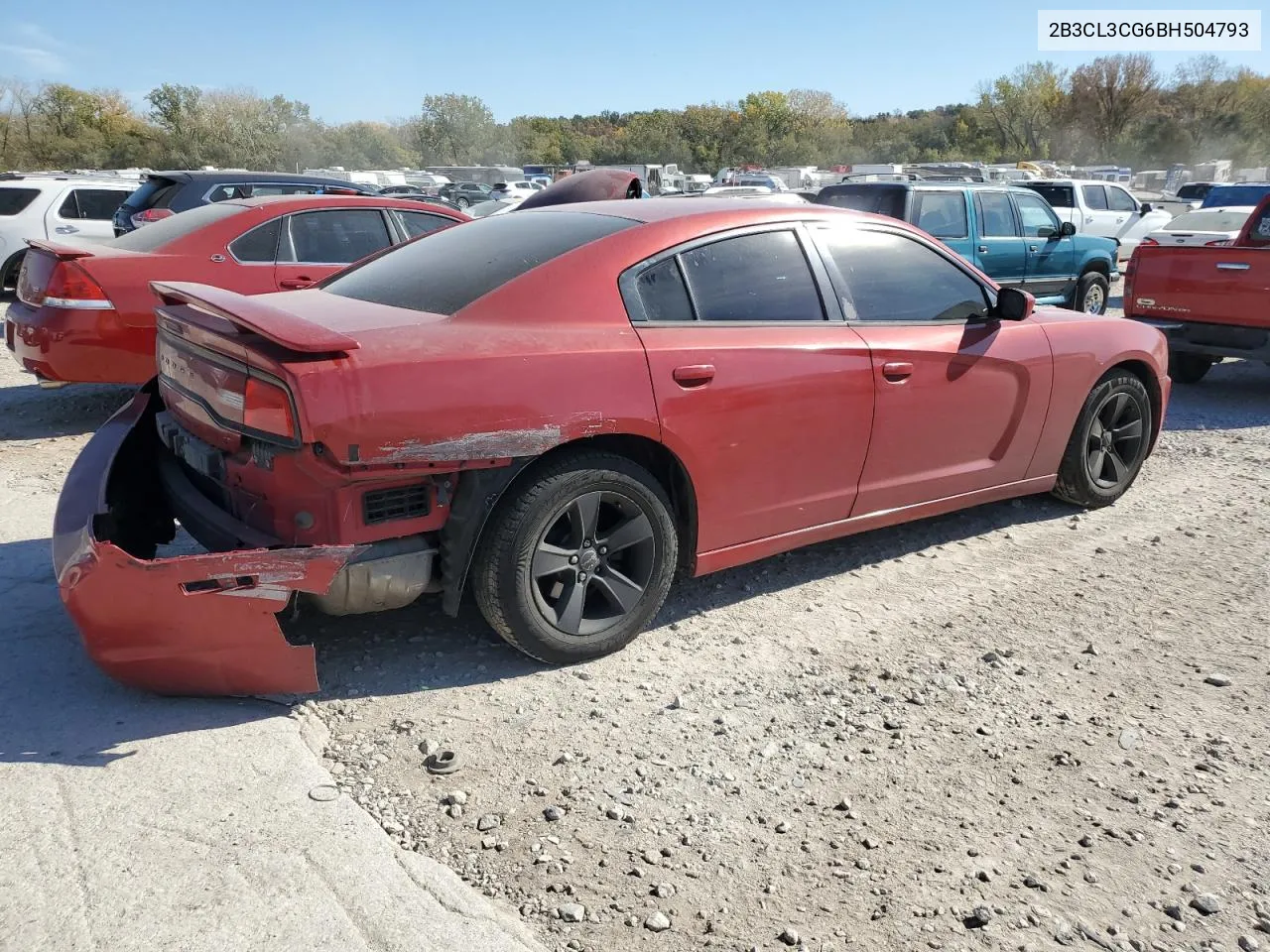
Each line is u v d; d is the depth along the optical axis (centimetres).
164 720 302
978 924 232
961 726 320
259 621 295
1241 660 369
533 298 334
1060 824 271
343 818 259
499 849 252
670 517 359
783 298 388
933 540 489
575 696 330
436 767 284
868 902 238
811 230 406
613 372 332
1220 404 836
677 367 346
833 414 392
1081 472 514
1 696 312
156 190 1043
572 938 223
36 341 620
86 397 769
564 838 258
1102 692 344
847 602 414
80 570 277
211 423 314
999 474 472
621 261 351
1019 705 334
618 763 293
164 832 250
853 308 407
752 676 349
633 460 363
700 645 372
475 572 327
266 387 289
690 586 426
